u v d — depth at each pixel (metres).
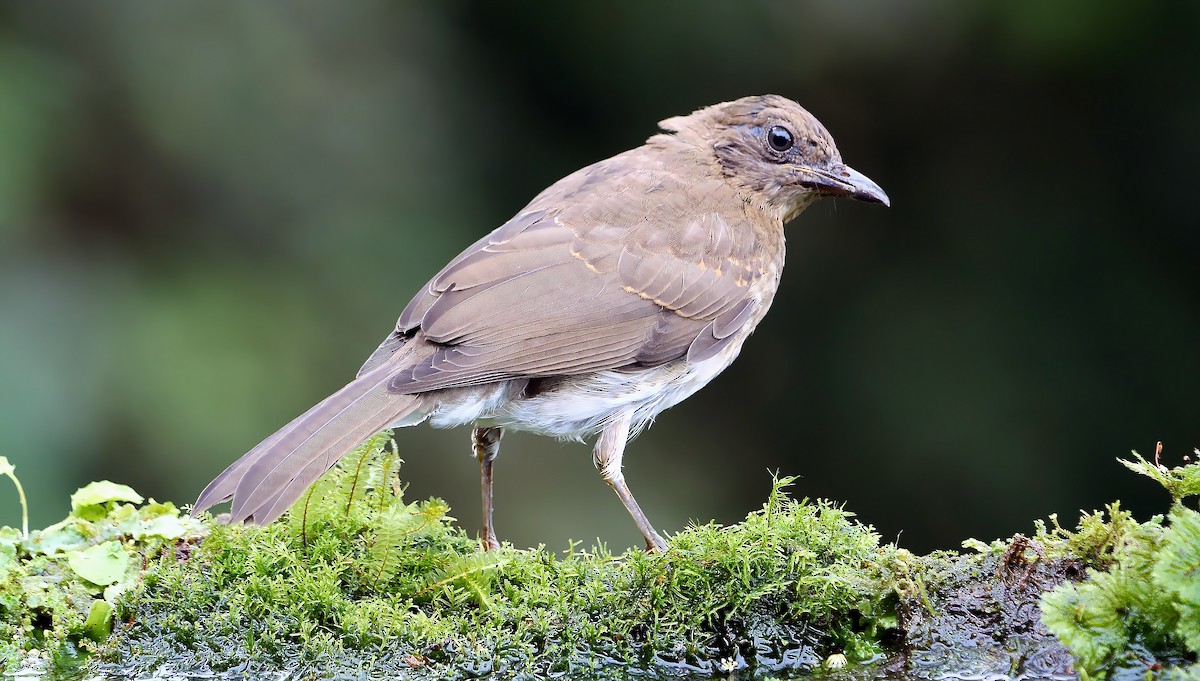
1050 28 15.32
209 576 6.78
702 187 8.90
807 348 15.95
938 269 16.03
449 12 15.94
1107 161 15.97
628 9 15.85
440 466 14.13
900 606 6.66
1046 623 5.97
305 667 6.39
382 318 14.57
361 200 14.98
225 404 13.54
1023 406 15.45
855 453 15.61
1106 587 5.96
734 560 6.67
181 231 14.52
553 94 16.45
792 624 6.69
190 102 14.57
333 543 6.93
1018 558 6.77
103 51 14.41
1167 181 15.85
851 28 15.62
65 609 6.69
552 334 7.91
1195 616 5.72
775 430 15.70
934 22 15.53
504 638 6.52
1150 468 6.27
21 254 13.70
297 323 14.29
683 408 15.54
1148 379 15.51
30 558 7.05
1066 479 15.23
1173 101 15.72
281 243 14.68
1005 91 16.02
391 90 15.34
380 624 6.52
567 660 6.52
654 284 8.28
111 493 7.32
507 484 14.16
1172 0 15.10
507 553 7.12
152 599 6.67
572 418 8.14
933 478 15.39
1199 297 15.66
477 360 7.65
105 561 6.86
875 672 6.46
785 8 15.61
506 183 16.09
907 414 15.53
